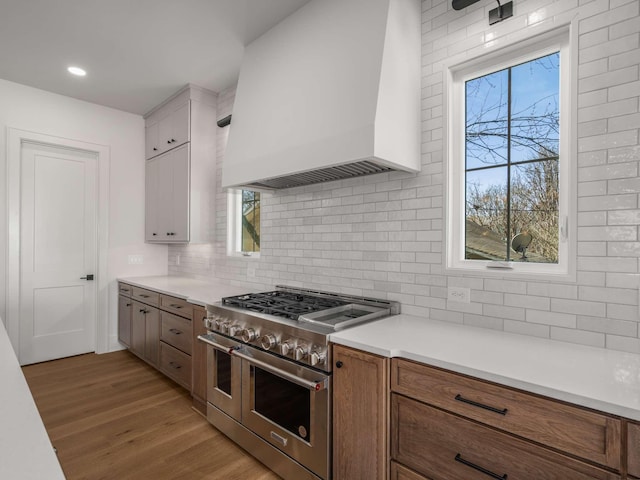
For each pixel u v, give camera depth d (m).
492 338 1.55
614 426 0.94
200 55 2.76
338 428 1.59
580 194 1.46
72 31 2.44
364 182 2.22
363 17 1.81
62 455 2.04
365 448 1.48
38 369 3.35
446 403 1.26
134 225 4.04
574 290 1.47
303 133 1.92
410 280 2.00
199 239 3.41
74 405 2.65
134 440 2.21
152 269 4.20
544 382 1.07
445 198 1.86
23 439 0.74
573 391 1.01
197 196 3.39
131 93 3.50
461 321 1.80
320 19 2.02
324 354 1.62
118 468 1.94
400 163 1.78
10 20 2.32
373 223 2.17
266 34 2.39
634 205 1.34
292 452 1.79
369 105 1.65
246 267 3.14
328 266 2.44
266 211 2.94
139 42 2.58
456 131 1.89
